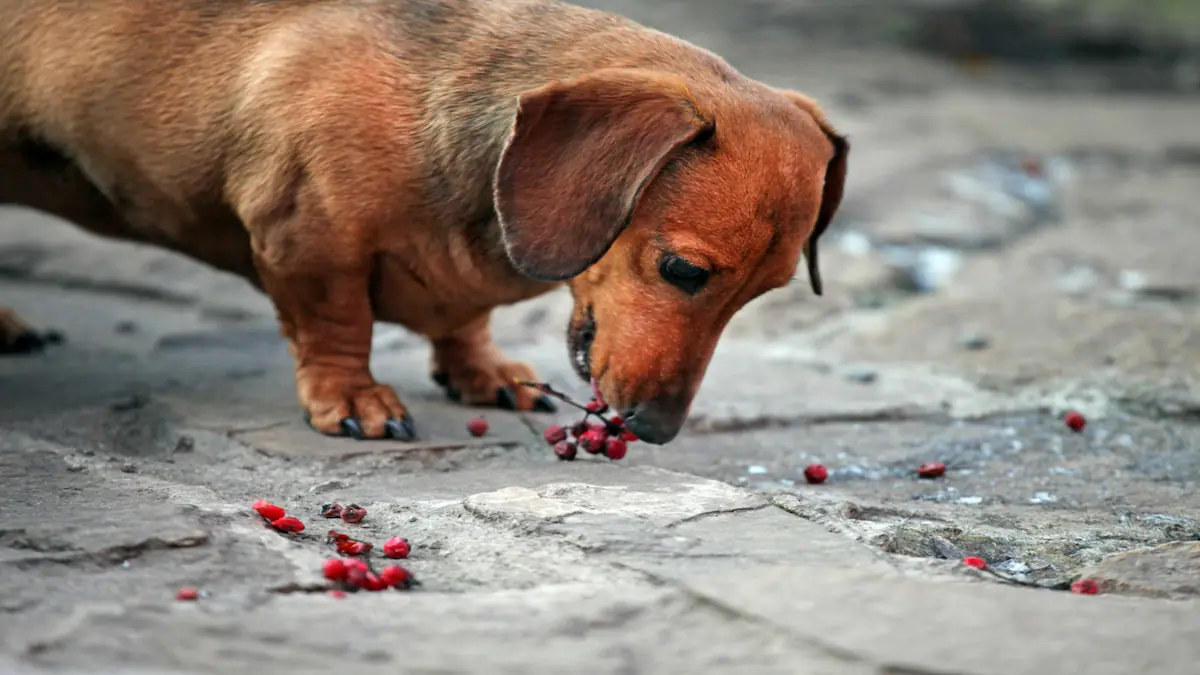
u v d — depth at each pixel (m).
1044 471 5.17
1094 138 12.38
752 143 4.24
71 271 8.02
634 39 4.65
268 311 7.62
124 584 3.42
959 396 6.16
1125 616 3.29
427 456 4.83
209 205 5.05
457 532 3.99
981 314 7.43
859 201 9.77
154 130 4.93
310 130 4.63
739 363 6.66
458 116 4.59
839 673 2.99
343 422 4.97
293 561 3.64
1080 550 4.17
